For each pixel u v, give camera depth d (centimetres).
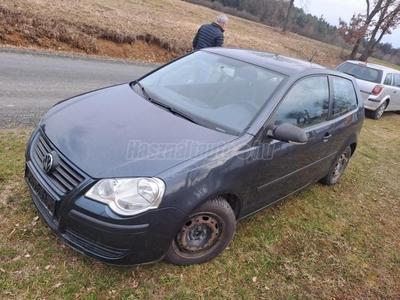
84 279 246
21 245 262
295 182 367
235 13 3819
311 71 359
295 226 373
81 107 297
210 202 259
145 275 261
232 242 320
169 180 229
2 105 516
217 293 263
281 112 310
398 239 402
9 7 930
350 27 2441
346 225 403
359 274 326
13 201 304
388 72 1025
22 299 224
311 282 300
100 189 222
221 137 271
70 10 1154
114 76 849
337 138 411
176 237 260
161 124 274
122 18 1317
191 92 326
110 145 244
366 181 546
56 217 236
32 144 279
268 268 302
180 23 1677
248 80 326
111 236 222
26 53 837
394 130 956
